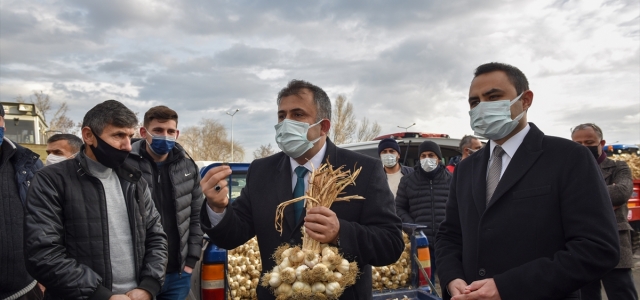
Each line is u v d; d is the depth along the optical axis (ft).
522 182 7.02
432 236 16.38
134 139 12.48
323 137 7.93
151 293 8.89
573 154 6.86
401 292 12.50
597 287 12.64
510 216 6.97
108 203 8.77
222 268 10.62
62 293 7.92
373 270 12.55
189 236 12.26
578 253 6.31
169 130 11.88
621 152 30.81
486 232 7.15
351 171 7.73
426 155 16.85
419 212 16.85
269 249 7.54
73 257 8.29
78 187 8.52
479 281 6.86
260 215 7.72
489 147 7.98
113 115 8.62
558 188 6.79
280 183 7.79
